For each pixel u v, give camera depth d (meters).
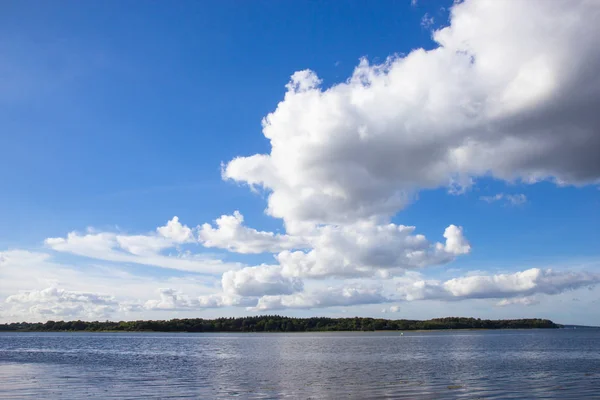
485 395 41.56
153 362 82.44
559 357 89.00
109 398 41.00
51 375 60.00
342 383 50.47
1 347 143.38
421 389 45.50
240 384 50.03
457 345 143.88
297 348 130.88
